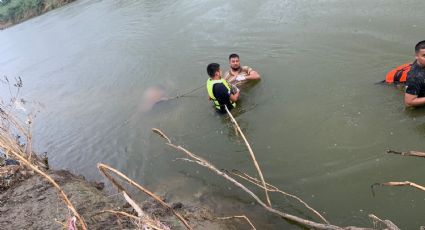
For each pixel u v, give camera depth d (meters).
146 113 8.00
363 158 5.06
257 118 6.57
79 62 12.66
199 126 6.96
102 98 9.55
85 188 5.05
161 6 15.66
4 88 12.38
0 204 4.79
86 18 18.50
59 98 10.32
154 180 5.88
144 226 2.89
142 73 10.06
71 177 5.83
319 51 7.95
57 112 9.51
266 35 9.53
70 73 11.99
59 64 13.20
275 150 5.72
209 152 6.16
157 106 8.10
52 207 4.55
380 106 5.85
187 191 5.41
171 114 7.64
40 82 12.03
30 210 4.54
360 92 6.29
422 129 5.17
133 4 17.88
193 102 7.84
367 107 5.92
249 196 5.01
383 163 4.87
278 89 7.15
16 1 28.58
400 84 6.09
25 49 17.02
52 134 8.49
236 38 10.03
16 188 5.11
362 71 6.81
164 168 6.12
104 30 15.27
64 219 4.23
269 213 4.60
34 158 6.07
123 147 7.10
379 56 7.07
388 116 5.61
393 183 3.16
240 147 6.04
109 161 6.81
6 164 5.64
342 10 9.45
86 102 9.62
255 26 10.30
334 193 4.69
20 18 27.59
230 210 4.79
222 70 8.55
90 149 7.43
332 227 3.65
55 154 7.61
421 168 4.62
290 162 5.41
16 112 10.00
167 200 5.29
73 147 7.68
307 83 7.03
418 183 4.43
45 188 5.04
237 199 5.00
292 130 6.02
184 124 7.17
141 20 14.73
